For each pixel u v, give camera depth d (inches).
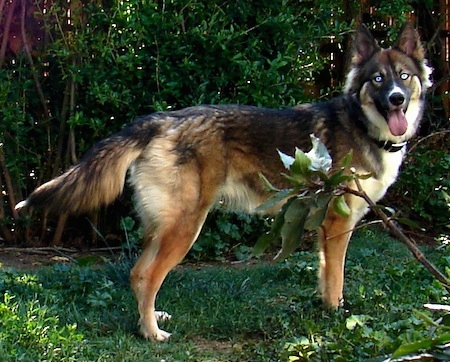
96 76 140.9
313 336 95.3
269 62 141.7
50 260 140.8
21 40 145.0
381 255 141.1
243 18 142.3
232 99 143.1
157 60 139.7
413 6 172.6
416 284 119.0
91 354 95.7
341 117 114.7
